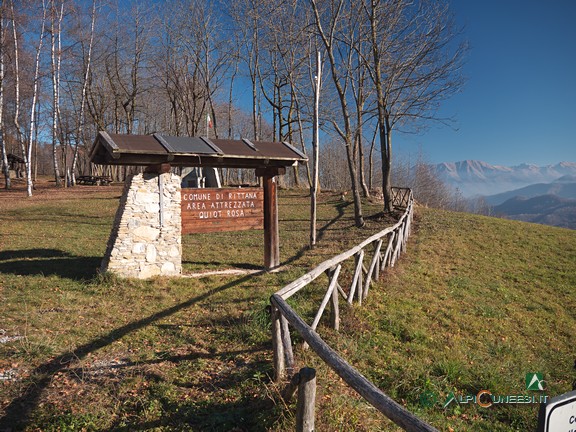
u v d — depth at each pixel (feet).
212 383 14.64
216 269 32.96
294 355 16.24
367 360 17.31
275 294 14.75
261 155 31.17
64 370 15.40
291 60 66.54
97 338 18.40
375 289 27.76
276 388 13.17
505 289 33.35
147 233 28.48
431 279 33.78
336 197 89.40
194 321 20.89
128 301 23.72
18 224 49.60
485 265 40.50
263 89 99.55
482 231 56.18
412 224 60.39
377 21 52.54
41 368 15.46
